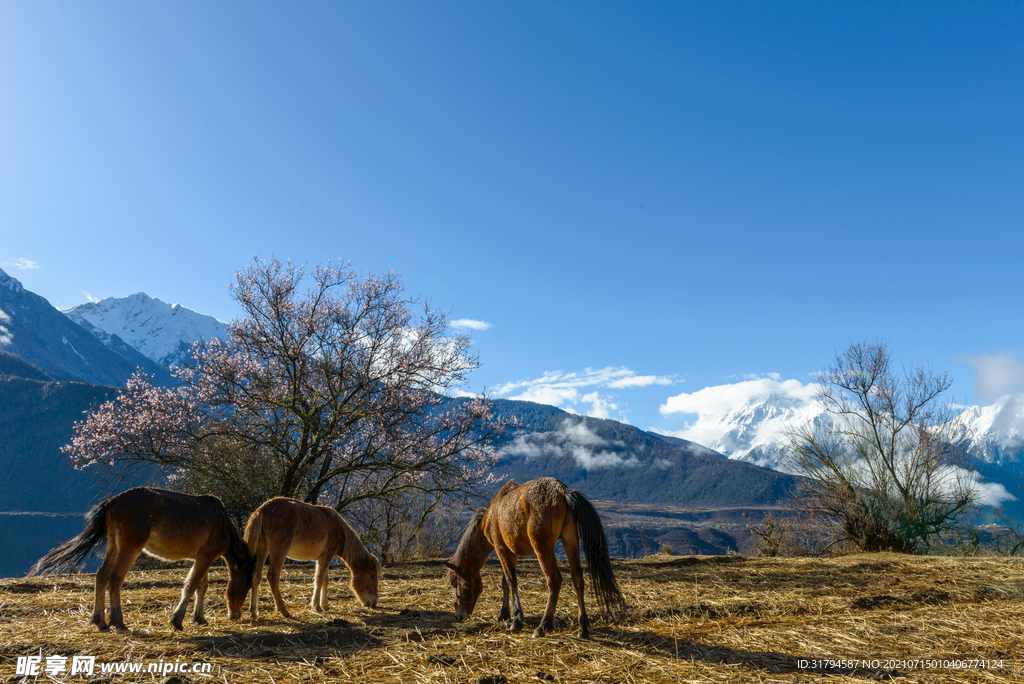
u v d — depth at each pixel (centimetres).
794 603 793
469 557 724
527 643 571
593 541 588
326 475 1731
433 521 2122
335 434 1711
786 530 2348
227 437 1720
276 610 761
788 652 542
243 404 1650
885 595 858
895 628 641
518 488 666
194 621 664
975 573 1202
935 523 2169
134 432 1677
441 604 826
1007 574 1191
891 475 2200
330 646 565
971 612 741
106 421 1698
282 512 741
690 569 1298
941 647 562
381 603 834
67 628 611
